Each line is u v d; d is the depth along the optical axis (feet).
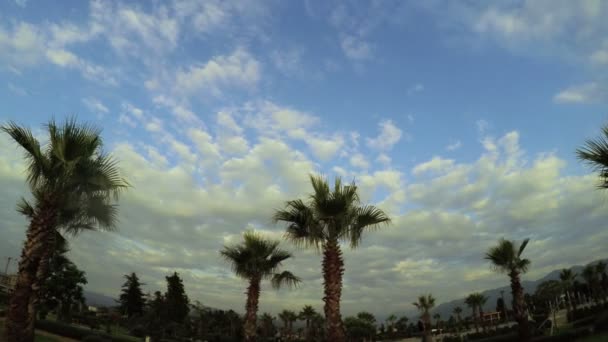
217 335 200.34
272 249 69.62
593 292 212.02
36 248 37.06
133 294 195.62
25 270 36.42
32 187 39.14
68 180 39.99
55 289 117.29
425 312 201.67
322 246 49.90
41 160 38.45
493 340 117.91
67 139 38.70
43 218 38.11
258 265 68.85
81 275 126.31
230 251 68.95
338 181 50.57
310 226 50.06
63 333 99.35
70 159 39.01
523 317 78.38
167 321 165.07
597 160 32.86
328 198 48.83
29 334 35.94
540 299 228.63
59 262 120.16
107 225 51.44
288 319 254.27
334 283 47.60
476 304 211.82
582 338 73.72
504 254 80.18
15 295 35.78
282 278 69.92
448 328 273.95
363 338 269.64
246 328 66.49
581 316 158.40
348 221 49.73
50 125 39.27
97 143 42.52
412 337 267.59
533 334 106.32
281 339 247.50
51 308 121.49
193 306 219.82
